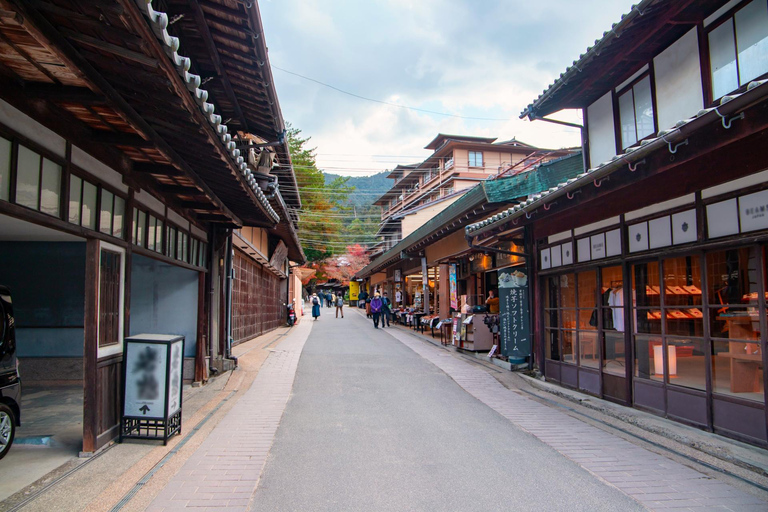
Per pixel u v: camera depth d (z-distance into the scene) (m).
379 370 11.50
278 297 26.69
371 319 32.09
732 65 6.70
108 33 3.20
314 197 46.72
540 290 10.58
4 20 2.88
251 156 11.61
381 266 31.30
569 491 4.53
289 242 22.70
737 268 5.68
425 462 5.34
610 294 8.22
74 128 4.74
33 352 9.52
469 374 11.03
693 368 6.37
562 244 9.70
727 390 5.81
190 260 9.08
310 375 10.82
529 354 10.99
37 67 3.67
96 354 5.36
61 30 3.27
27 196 4.07
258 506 4.20
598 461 5.36
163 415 5.87
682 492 4.49
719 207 5.87
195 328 10.00
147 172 6.26
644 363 7.36
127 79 3.96
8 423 5.30
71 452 5.47
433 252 20.48
